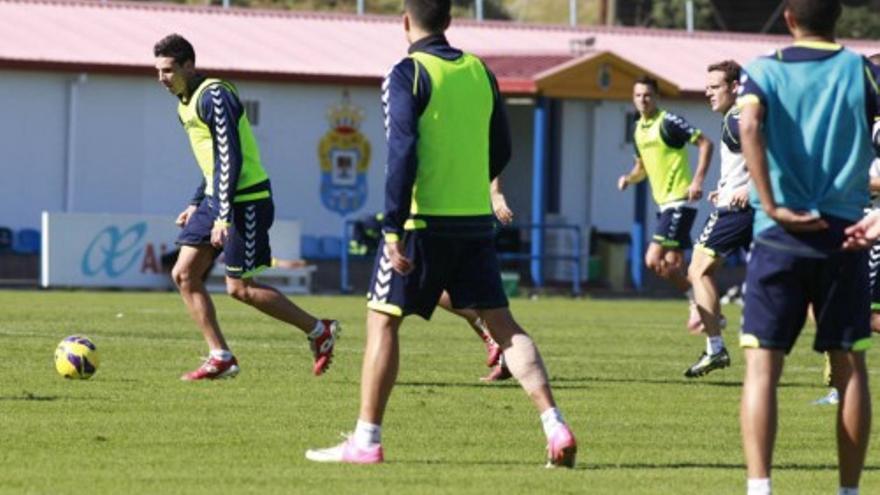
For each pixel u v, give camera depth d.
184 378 35.62
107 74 89.81
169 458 24.94
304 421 29.39
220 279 81.56
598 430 29.55
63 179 89.38
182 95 34.53
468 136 23.97
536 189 92.38
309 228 94.88
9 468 23.72
